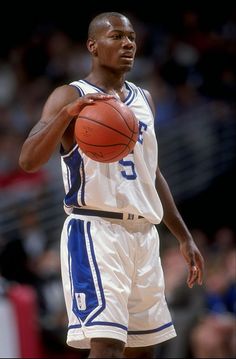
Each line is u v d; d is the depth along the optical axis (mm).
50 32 28641
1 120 24922
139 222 8305
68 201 8328
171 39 27938
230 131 24031
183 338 14828
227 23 28859
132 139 7867
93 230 8148
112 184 8164
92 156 7871
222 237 20500
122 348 7949
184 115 24344
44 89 26188
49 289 16250
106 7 29984
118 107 7852
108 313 7902
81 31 28984
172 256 16625
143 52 26734
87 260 8078
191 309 15078
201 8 29250
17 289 13688
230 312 15977
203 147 23609
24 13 29281
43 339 15234
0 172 22750
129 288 8133
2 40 28359
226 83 26078
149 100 8859
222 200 23188
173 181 22953
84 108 7875
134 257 8258
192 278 8836
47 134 7887
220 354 14594
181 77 25984
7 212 21281
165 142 23359
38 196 21484
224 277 16344
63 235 8375
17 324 13227
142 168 8352
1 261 17141
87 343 8203
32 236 19953
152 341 8461
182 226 8930
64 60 27062
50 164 22594
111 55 8406
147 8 29750
